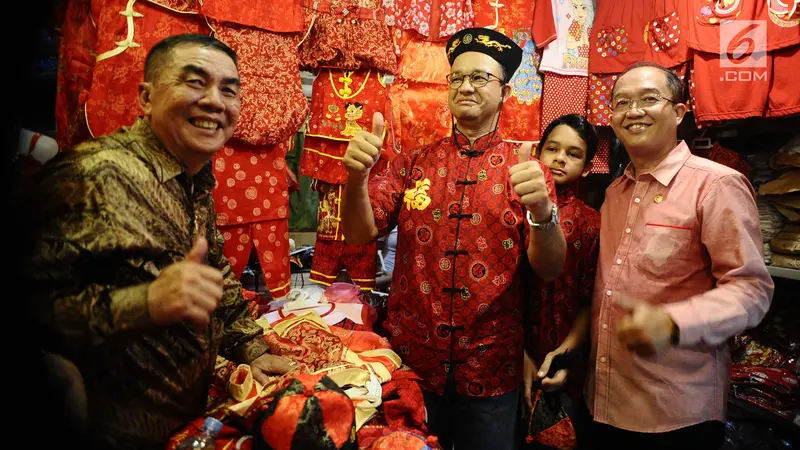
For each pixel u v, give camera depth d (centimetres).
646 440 148
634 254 148
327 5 210
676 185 144
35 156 111
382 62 218
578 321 175
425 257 154
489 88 152
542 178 124
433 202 155
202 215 124
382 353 157
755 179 252
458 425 154
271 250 207
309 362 152
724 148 262
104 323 82
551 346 171
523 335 159
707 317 120
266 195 203
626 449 155
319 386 106
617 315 150
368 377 138
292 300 207
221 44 112
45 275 80
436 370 151
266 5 193
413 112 239
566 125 184
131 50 173
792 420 209
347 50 216
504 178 151
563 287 171
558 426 164
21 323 70
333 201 225
